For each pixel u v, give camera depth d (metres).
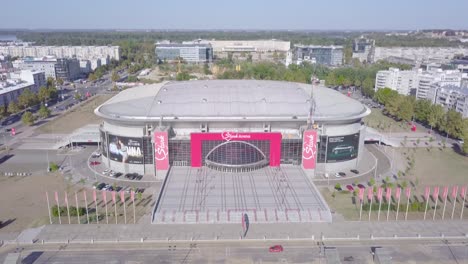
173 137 137.00
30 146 170.25
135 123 133.88
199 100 144.62
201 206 108.88
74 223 102.38
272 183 124.31
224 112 137.88
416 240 95.38
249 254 89.50
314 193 117.56
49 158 154.62
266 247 92.38
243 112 138.12
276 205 109.62
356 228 100.50
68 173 138.38
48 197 118.62
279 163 137.62
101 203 114.44
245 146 134.25
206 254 89.38
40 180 131.88
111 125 139.62
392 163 151.12
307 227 101.00
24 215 106.62
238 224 102.56
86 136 170.00
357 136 142.62
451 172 142.00
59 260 86.62
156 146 131.62
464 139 162.38
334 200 116.88
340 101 154.50
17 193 121.06
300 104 144.75
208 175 130.25
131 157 137.12
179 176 129.25
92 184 128.62
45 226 100.50
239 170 133.12
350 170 142.62
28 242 93.25
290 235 97.25
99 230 98.94
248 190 119.12
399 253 89.94
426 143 178.88
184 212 105.31
